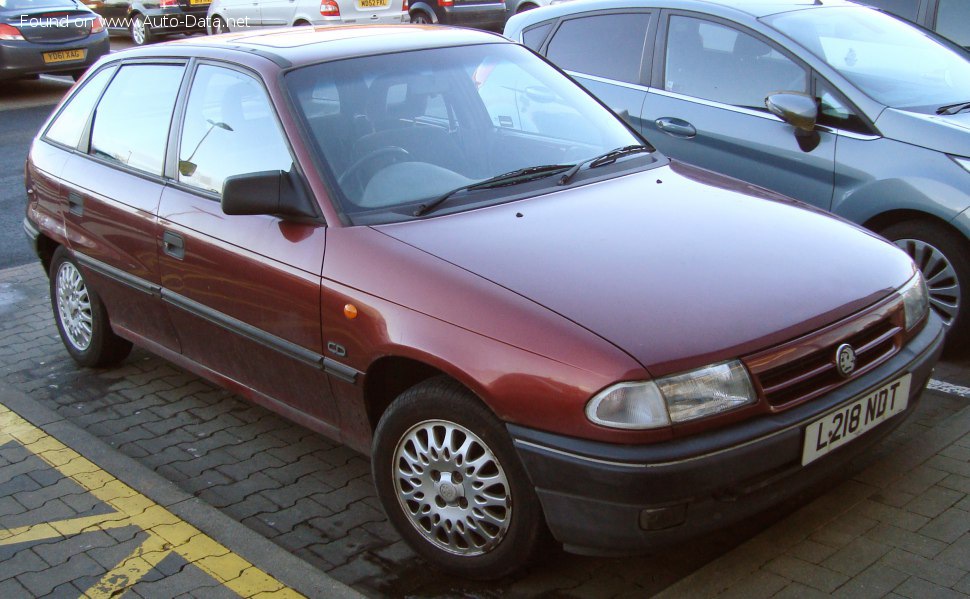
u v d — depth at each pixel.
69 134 5.29
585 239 3.51
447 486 3.32
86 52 15.20
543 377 2.97
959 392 4.65
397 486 3.48
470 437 3.21
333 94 4.03
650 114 6.12
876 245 3.73
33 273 7.22
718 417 2.92
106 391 5.21
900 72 5.55
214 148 4.23
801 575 3.25
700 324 3.03
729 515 2.98
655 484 2.84
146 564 3.54
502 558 3.25
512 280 3.23
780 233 3.67
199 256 4.13
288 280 3.70
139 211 4.50
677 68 6.09
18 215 8.84
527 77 4.57
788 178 5.48
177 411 4.95
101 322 5.18
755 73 5.73
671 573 3.41
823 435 3.09
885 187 5.05
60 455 4.40
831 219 3.92
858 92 5.29
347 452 4.46
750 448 2.93
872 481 3.80
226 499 4.09
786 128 5.48
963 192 4.82
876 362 3.33
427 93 4.20
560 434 2.96
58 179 5.15
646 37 6.27
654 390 2.86
